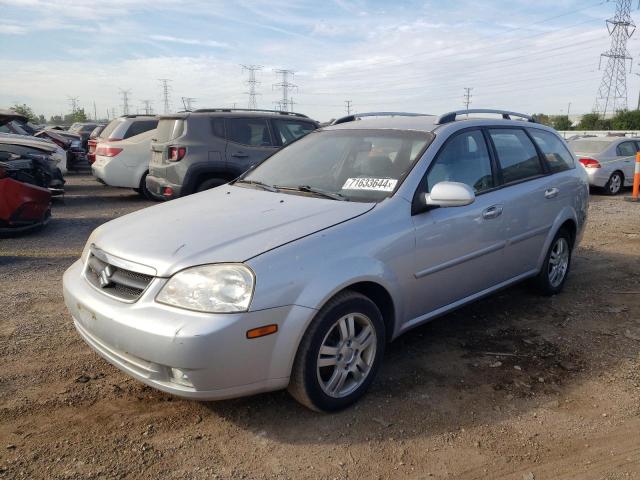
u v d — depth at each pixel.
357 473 2.62
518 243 4.43
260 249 2.84
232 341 2.62
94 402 3.21
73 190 13.95
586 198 5.46
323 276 2.89
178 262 2.79
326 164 4.10
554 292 5.16
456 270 3.83
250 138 8.88
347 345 3.11
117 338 2.78
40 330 4.23
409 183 3.57
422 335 4.23
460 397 3.32
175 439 2.87
